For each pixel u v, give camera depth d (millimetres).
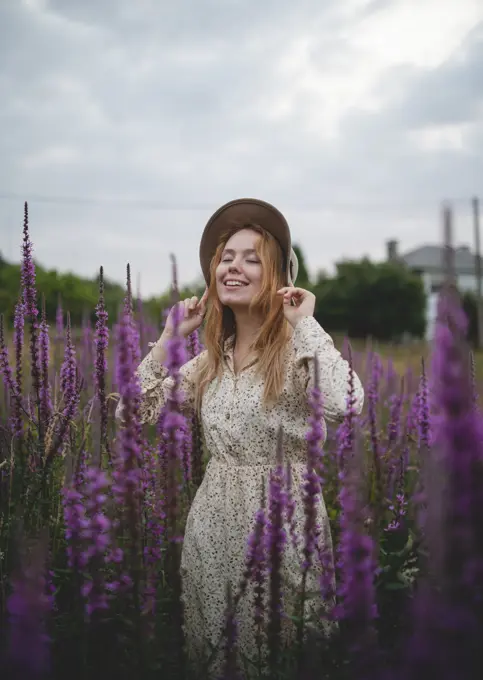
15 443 3064
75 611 2055
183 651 2029
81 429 3219
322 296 44375
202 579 2639
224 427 2717
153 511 2785
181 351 1908
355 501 1824
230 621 2029
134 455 2029
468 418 1214
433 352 1244
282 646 2344
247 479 2645
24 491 2904
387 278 43344
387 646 2303
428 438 3338
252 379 2760
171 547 1972
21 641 1373
